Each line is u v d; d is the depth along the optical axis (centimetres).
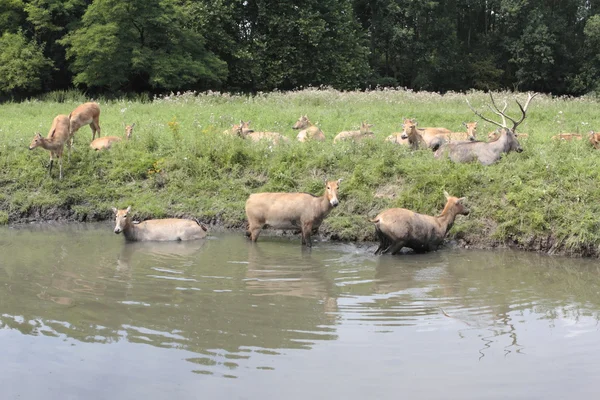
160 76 3281
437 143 1341
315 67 3884
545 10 4819
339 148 1355
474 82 4888
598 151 1263
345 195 1210
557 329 692
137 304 767
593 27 4300
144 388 562
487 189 1139
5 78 3284
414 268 943
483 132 1573
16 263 955
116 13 3180
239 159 1377
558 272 923
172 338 665
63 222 1295
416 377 580
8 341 659
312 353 629
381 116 1928
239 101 2473
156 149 1480
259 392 554
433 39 4906
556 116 1873
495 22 5384
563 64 4744
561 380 574
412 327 697
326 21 4006
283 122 1852
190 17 3597
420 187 1175
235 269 929
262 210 1102
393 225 1009
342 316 729
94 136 1566
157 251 1043
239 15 3806
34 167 1417
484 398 543
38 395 553
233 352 632
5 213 1293
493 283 865
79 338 666
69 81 3762
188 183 1335
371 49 4753
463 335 674
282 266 947
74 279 870
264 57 3828
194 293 810
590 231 1023
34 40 3431
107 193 1349
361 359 616
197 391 556
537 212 1070
